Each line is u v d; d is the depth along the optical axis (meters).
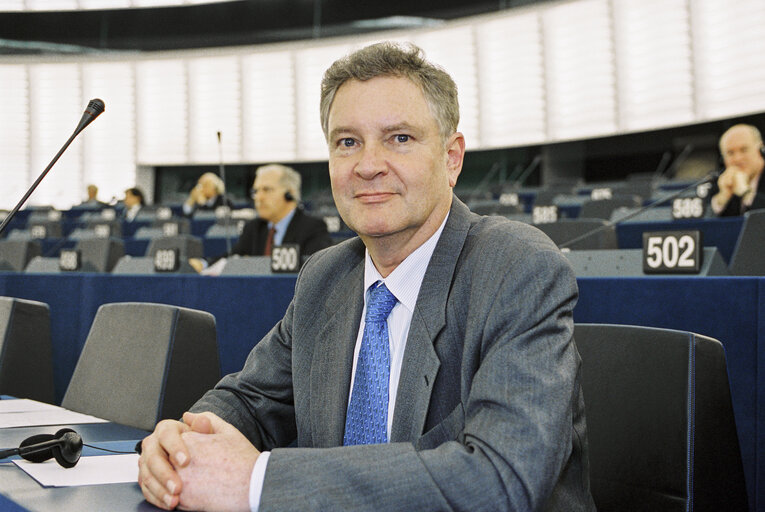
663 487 1.00
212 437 0.81
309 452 0.79
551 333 0.87
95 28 11.20
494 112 9.00
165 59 10.80
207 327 1.59
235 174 10.70
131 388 1.53
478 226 1.02
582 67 8.28
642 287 1.69
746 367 1.53
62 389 2.86
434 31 9.35
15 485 0.85
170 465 0.80
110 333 1.63
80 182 11.02
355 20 10.16
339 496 0.75
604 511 1.06
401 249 1.01
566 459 0.84
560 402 0.83
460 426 0.90
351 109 0.97
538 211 4.29
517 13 8.72
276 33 10.57
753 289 1.54
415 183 0.96
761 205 3.97
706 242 3.46
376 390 0.98
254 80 10.54
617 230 3.70
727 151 4.04
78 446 0.94
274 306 2.39
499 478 0.77
